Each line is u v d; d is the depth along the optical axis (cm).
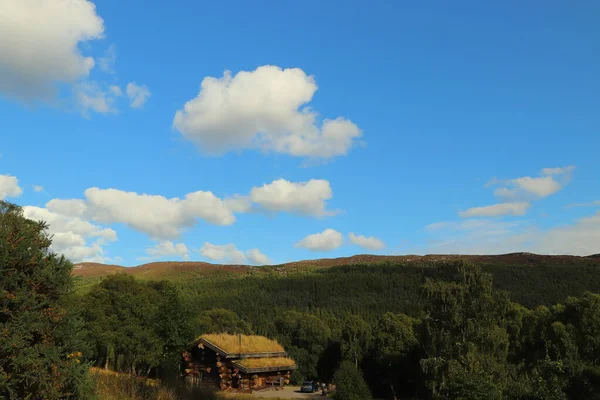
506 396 2059
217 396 2250
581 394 2088
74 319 1168
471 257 18462
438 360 3647
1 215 1078
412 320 6044
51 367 1048
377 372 5669
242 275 18025
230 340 4488
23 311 1023
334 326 8244
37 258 1081
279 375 4894
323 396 4419
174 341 3469
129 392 1548
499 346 3784
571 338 3772
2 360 978
